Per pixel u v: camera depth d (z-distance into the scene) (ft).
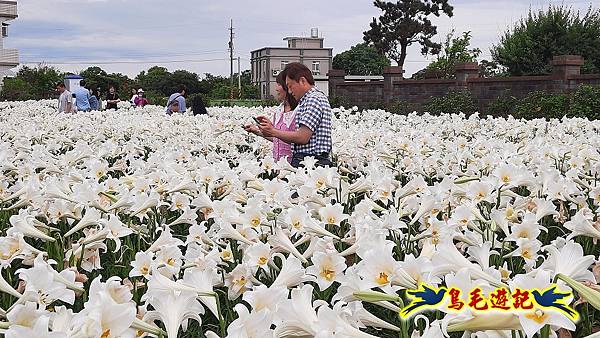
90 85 148.66
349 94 79.77
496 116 61.31
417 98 73.20
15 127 35.22
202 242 9.63
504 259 9.75
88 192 11.27
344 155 21.61
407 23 201.46
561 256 6.39
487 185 11.59
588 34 90.43
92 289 5.74
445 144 23.44
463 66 68.85
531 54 90.02
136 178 13.52
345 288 6.31
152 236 11.49
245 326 5.25
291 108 21.59
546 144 20.84
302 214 9.39
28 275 5.99
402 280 6.29
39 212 11.43
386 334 8.66
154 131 33.01
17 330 4.62
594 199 12.83
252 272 8.50
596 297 5.09
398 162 20.26
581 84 56.39
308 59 295.69
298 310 5.62
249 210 9.90
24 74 173.99
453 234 9.29
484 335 5.44
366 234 8.47
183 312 6.11
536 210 11.50
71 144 28.27
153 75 224.12
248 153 24.62
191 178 13.73
